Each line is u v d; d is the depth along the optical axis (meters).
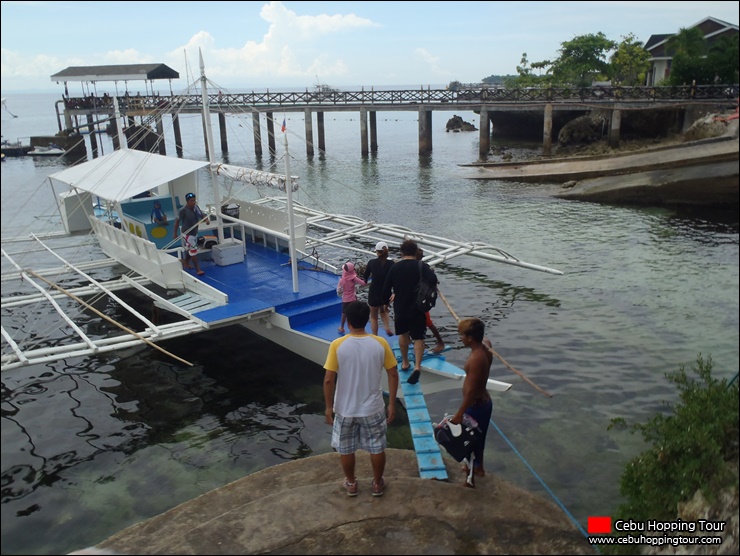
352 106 40.94
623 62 47.12
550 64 51.50
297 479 6.39
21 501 7.64
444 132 65.38
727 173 20.80
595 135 39.91
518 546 4.74
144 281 13.80
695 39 36.44
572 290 14.69
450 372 8.23
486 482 5.77
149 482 8.03
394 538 4.81
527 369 10.76
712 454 4.67
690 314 12.80
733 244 17.92
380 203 24.80
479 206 24.45
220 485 7.94
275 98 42.91
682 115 34.69
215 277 13.20
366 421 5.18
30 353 9.52
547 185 28.47
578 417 9.12
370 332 10.37
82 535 7.02
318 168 35.22
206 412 9.83
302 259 14.37
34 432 9.27
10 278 13.42
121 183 13.73
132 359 11.86
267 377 10.95
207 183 30.14
